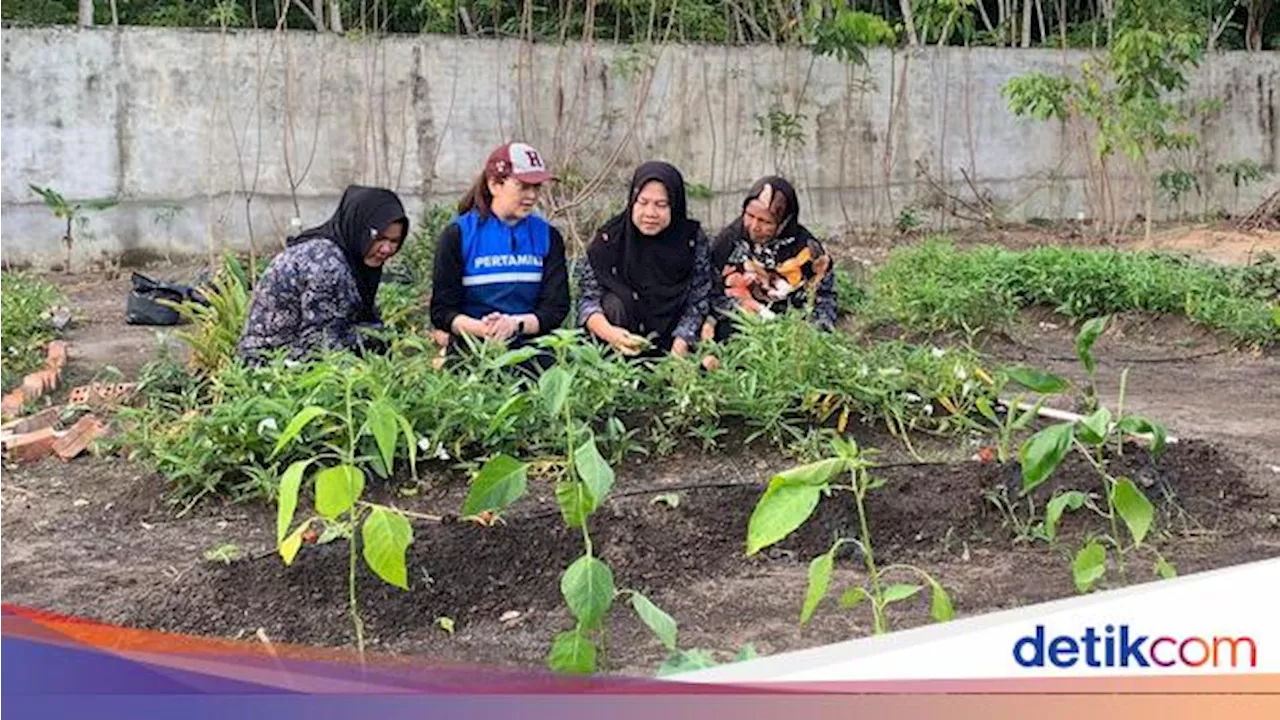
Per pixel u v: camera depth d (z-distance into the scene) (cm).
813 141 1500
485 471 281
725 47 1439
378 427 304
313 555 413
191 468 490
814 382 575
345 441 496
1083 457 496
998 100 1586
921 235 1527
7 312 870
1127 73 1374
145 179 1287
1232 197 1733
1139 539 321
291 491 268
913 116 1550
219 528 474
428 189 1362
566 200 1256
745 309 618
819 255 648
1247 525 488
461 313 598
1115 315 995
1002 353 905
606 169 1275
